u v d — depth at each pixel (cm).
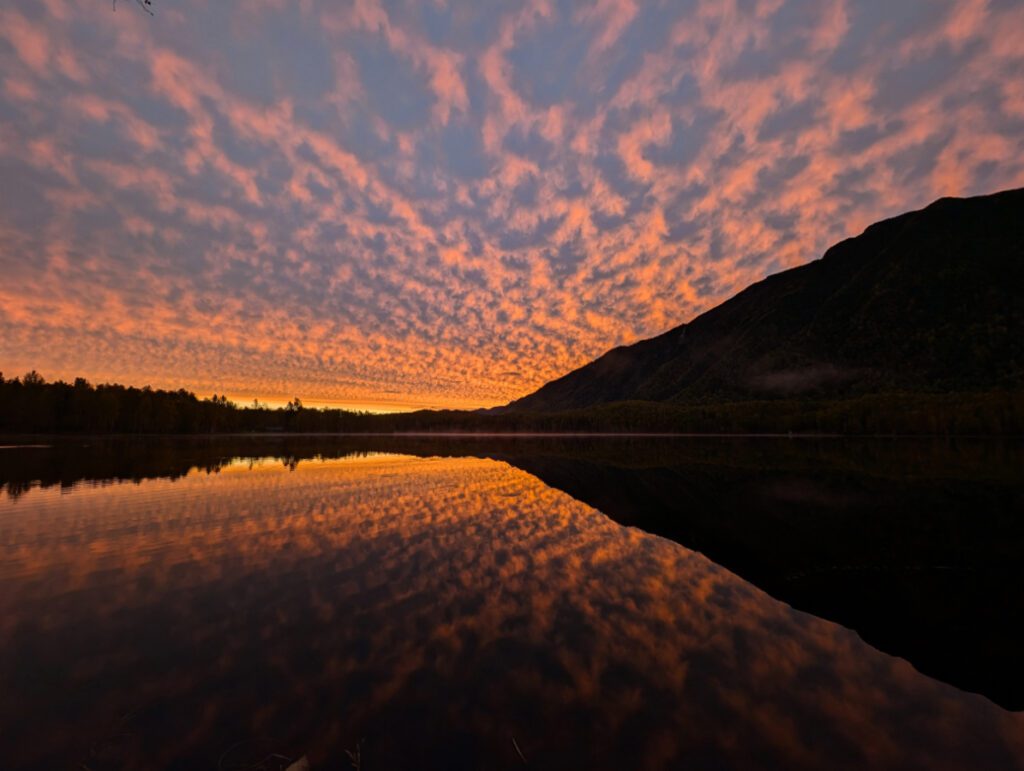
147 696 479
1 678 512
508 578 902
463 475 2872
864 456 4009
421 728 432
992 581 882
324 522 1388
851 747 417
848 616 730
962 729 446
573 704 478
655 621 707
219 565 951
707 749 410
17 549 1052
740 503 1794
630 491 2148
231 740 409
